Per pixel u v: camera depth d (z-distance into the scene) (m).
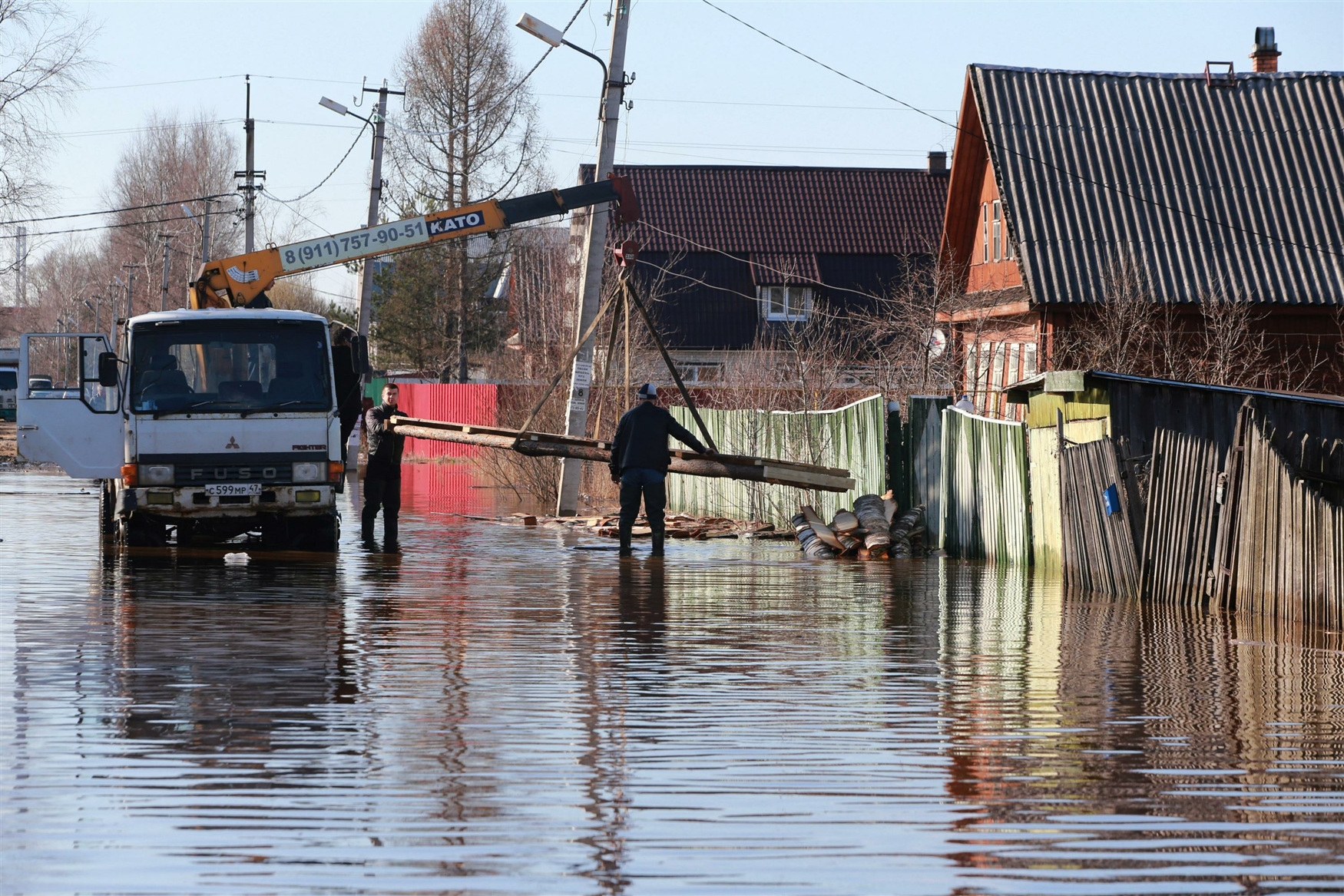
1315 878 12.31
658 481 41.09
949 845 13.12
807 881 12.09
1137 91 72.56
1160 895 11.87
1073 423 36.56
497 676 21.12
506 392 78.38
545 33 52.50
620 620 27.44
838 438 48.81
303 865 12.38
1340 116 71.56
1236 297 63.38
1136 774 15.73
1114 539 32.25
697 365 118.25
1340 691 20.61
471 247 138.25
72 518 51.84
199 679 20.53
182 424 37.09
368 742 16.81
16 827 13.40
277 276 50.00
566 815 13.94
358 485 75.62
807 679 21.30
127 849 12.76
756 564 38.94
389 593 31.06
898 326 68.81
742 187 128.00
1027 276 64.19
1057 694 20.23
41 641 23.75
